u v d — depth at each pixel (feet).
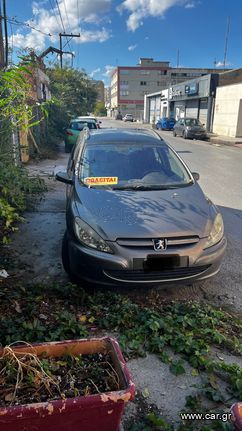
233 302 12.60
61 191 27.66
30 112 12.84
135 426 7.12
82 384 6.09
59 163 41.78
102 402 5.56
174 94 133.59
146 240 11.50
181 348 9.42
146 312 10.98
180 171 15.94
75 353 6.67
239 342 10.26
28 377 5.97
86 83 127.54
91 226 11.88
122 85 356.38
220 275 14.46
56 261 14.94
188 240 11.78
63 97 95.14
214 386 8.34
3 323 9.78
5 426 5.34
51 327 9.96
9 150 18.66
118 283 11.55
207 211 13.16
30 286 12.55
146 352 9.49
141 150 16.65
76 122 53.26
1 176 15.46
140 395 8.10
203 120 106.83
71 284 12.42
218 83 96.99
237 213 23.36
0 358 6.22
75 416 5.61
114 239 11.48
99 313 11.10
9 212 12.00
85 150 16.57
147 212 12.53
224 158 50.85
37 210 21.95
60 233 18.19
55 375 6.22
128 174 15.21
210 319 10.91
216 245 12.29
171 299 12.59
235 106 84.89
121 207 12.76
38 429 5.53
